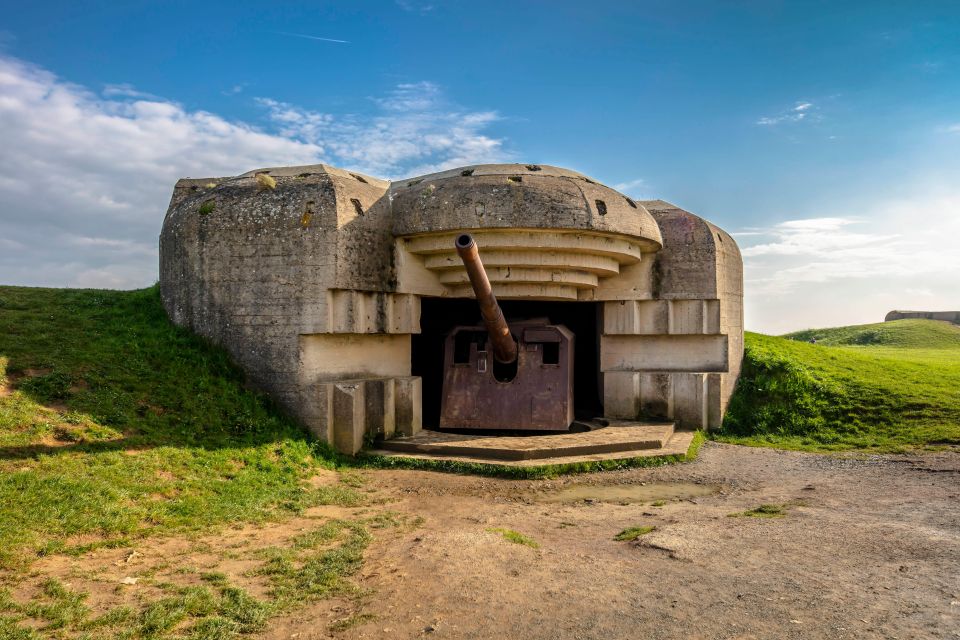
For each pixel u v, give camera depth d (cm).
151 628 543
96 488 827
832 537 769
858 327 4297
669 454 1311
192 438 1075
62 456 884
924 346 3506
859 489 1056
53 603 570
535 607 591
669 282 1645
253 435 1169
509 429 1504
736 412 1658
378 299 1406
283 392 1302
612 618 564
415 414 1441
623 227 1433
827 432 1520
